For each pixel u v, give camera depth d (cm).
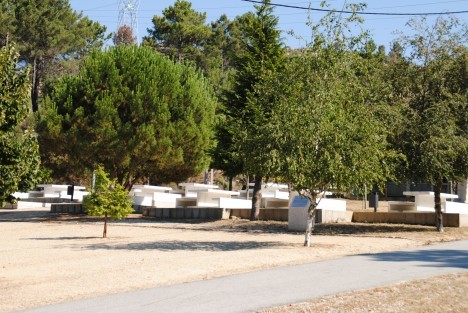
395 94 2442
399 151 2305
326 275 1288
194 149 3719
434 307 948
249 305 984
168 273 1372
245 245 2009
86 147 3522
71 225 3206
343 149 1877
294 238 2255
